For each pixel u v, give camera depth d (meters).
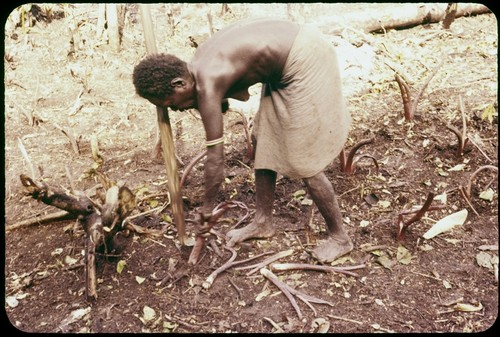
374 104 4.52
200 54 2.51
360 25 5.73
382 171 3.73
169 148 2.74
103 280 2.90
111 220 2.78
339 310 2.68
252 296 2.79
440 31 5.80
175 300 2.77
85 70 5.07
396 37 5.79
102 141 4.22
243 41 2.45
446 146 3.91
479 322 2.59
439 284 2.83
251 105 4.50
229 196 3.57
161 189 3.62
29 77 5.04
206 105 2.43
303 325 2.59
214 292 2.81
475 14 6.20
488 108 3.69
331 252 2.97
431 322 2.60
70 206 2.77
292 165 2.76
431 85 4.73
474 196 3.47
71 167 3.92
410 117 4.20
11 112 4.56
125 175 3.80
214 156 2.53
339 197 3.50
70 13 5.50
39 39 5.49
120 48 5.46
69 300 2.80
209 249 3.10
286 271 2.93
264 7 6.01
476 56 5.25
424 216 3.33
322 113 2.64
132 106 4.69
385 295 2.77
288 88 2.61
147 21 2.54
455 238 3.16
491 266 2.92
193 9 5.89
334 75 2.66
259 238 3.17
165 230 3.24
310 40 2.55
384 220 3.29
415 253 3.04
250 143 3.83
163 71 2.40
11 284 2.92
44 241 3.25
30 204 3.58
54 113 4.58
